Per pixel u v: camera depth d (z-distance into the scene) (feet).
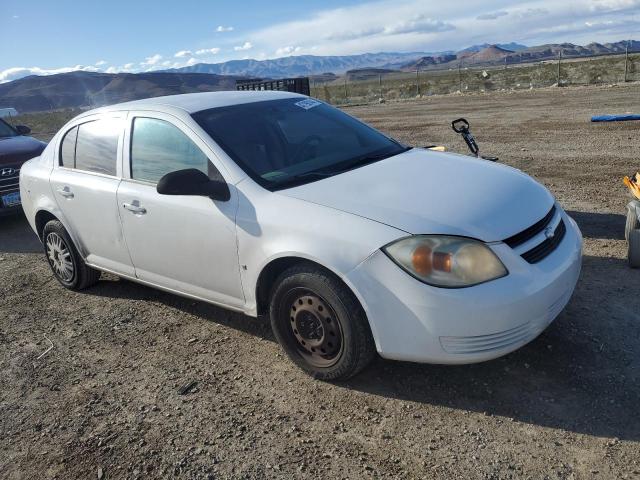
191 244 12.74
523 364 11.25
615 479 8.26
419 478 8.68
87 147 15.80
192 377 12.23
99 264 16.17
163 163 13.41
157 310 15.90
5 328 15.89
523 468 8.66
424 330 9.63
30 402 11.99
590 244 17.52
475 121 50.96
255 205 11.44
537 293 9.64
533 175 27.78
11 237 26.30
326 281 10.41
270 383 11.68
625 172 26.68
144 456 9.86
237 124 13.19
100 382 12.46
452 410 10.19
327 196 10.96
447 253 9.45
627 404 9.80
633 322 12.43
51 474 9.70
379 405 10.57
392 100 100.63
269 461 9.42
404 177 11.66
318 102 15.76
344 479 8.85
